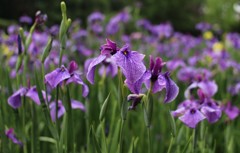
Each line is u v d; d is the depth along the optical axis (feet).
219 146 12.74
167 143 12.44
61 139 7.80
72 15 61.87
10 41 20.76
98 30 27.53
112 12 65.26
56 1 61.21
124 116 6.73
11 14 63.36
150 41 30.96
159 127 12.48
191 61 22.34
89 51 22.31
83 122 11.98
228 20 94.38
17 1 62.69
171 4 78.59
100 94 10.47
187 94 10.76
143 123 10.86
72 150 8.00
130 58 6.12
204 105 8.49
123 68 5.97
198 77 10.92
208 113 8.32
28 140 10.08
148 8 76.89
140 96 6.86
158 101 12.98
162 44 27.76
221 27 92.68
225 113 11.44
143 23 31.50
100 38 29.04
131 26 40.91
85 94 7.55
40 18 9.34
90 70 6.33
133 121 11.82
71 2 62.13
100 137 8.66
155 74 6.58
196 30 82.64
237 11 95.55
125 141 10.53
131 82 5.94
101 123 7.41
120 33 27.94
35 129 9.04
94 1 64.85
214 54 23.04
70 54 20.72
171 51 28.86
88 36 27.30
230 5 95.50
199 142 10.11
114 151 9.27
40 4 60.70
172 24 80.33
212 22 91.71
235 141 12.05
